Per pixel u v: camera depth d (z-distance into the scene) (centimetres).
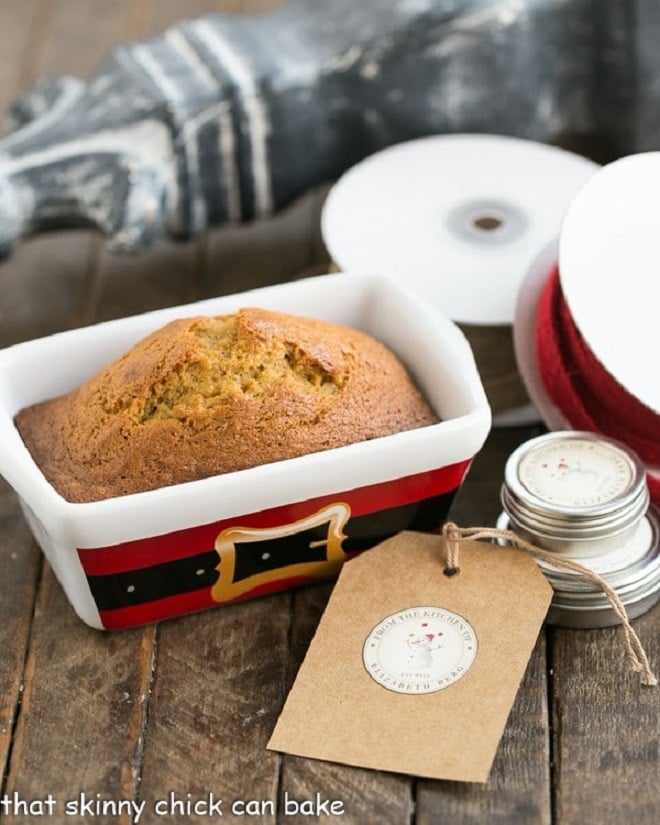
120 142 90
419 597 73
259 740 71
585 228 76
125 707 72
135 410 72
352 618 72
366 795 69
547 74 95
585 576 73
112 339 77
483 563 73
